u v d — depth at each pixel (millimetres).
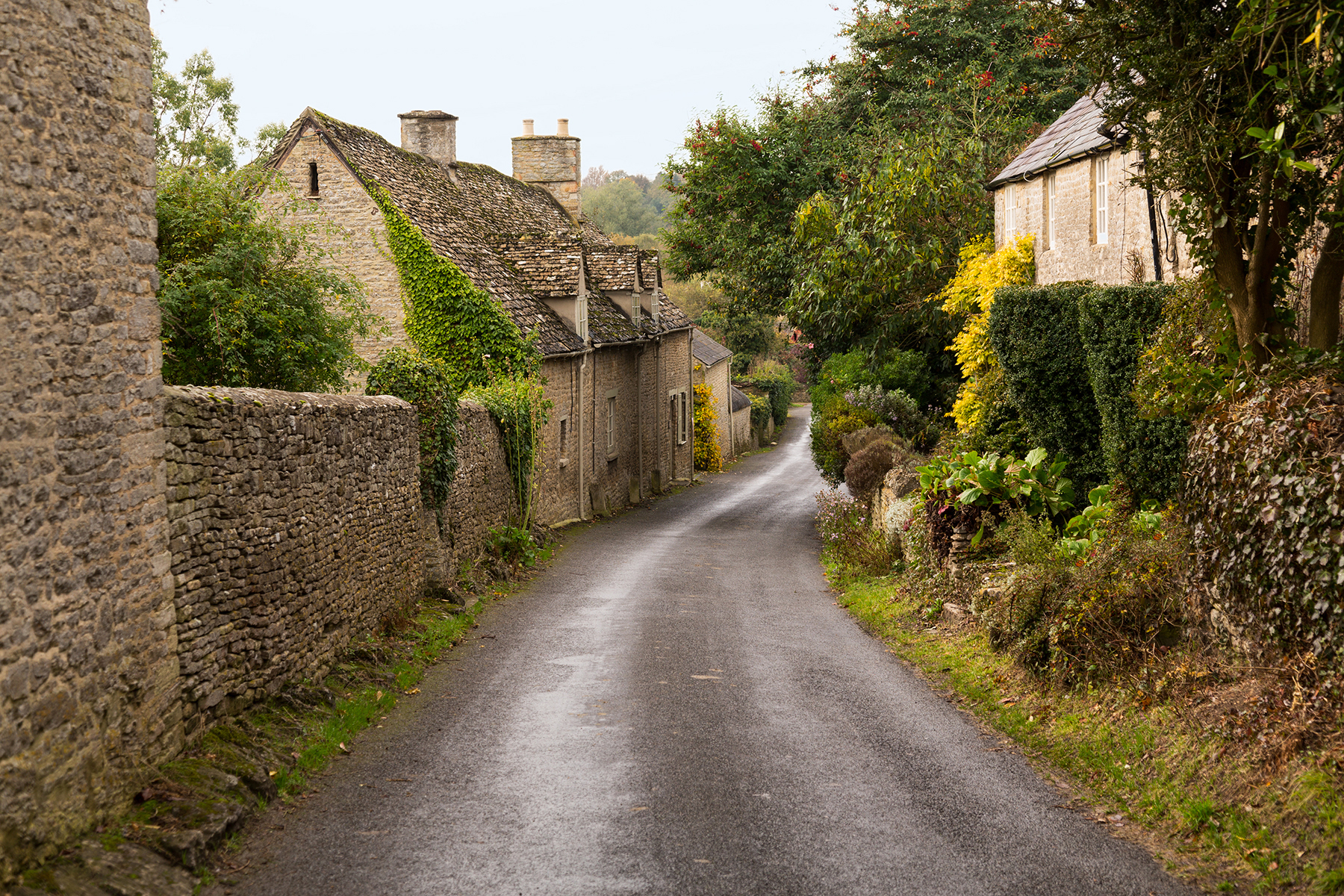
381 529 11219
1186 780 6527
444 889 5473
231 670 7461
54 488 5316
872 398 24812
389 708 8984
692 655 11203
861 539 17922
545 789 7020
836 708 9102
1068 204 17156
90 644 5602
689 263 35719
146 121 6441
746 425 56250
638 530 24328
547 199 34656
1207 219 8547
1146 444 10875
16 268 5090
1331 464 6285
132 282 6227
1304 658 6355
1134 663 8156
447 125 27344
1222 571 7598
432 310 20688
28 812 4957
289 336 15172
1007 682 9352
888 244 23656
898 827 6367
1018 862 5840
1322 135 7387
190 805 5988
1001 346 14320
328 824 6367
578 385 25109
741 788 7047
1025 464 13047
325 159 21016
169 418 6676
